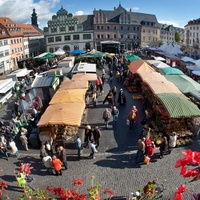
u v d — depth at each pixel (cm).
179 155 1405
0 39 5288
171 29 10725
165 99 1608
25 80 3344
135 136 1661
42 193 704
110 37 7631
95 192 638
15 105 2236
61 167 1286
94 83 2719
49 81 2512
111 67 3975
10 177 1269
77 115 1562
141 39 8069
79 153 1398
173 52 4475
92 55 4119
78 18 7656
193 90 2025
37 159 1448
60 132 1648
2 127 1883
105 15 7544
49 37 7425
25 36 6650
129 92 2636
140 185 1153
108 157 1415
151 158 1381
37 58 4438
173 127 1577
